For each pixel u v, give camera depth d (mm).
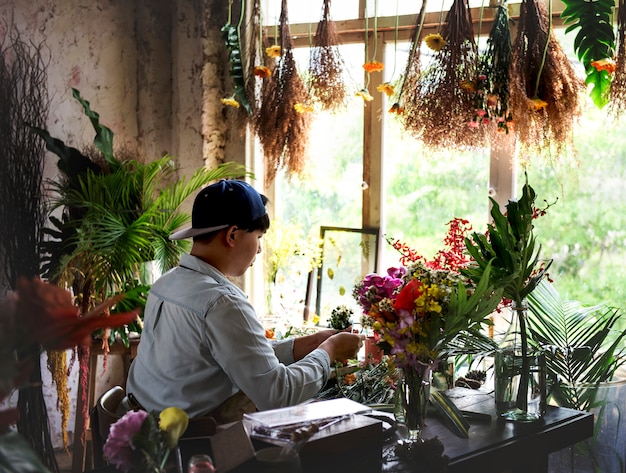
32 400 3389
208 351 2180
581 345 3006
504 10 3113
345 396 2652
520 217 2158
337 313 2990
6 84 3455
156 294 2297
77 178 3621
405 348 1966
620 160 3318
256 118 3695
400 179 3830
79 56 3859
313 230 4070
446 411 2084
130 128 4129
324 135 3984
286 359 2525
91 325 1172
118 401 2396
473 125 3090
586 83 3066
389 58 3783
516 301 2189
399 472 1793
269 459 1589
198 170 3695
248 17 3953
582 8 3016
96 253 3316
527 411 2162
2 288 3428
